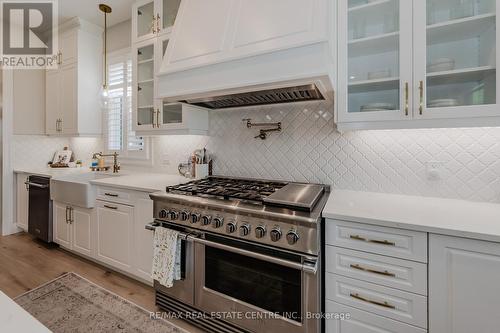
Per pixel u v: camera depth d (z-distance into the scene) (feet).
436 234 3.63
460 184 5.14
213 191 5.76
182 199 5.52
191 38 5.74
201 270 5.49
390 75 5.04
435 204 4.82
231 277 5.17
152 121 8.02
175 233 5.50
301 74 4.32
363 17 5.31
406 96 4.56
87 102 10.46
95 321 5.88
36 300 6.59
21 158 11.33
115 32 10.48
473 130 5.02
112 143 10.65
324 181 6.39
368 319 4.13
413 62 4.50
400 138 5.61
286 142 6.81
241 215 4.84
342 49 5.02
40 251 9.47
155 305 6.41
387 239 3.94
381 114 4.76
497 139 4.85
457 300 3.56
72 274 7.86
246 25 5.03
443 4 4.70
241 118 7.43
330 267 4.37
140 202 6.75
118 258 7.36
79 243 8.41
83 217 8.23
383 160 5.78
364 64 5.42
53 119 11.24
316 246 4.21
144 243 6.75
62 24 10.41
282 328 4.67
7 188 10.97
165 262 5.53
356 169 6.05
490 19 4.16
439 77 4.59
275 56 4.55
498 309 3.36
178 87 5.68
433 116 4.39
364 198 5.34
